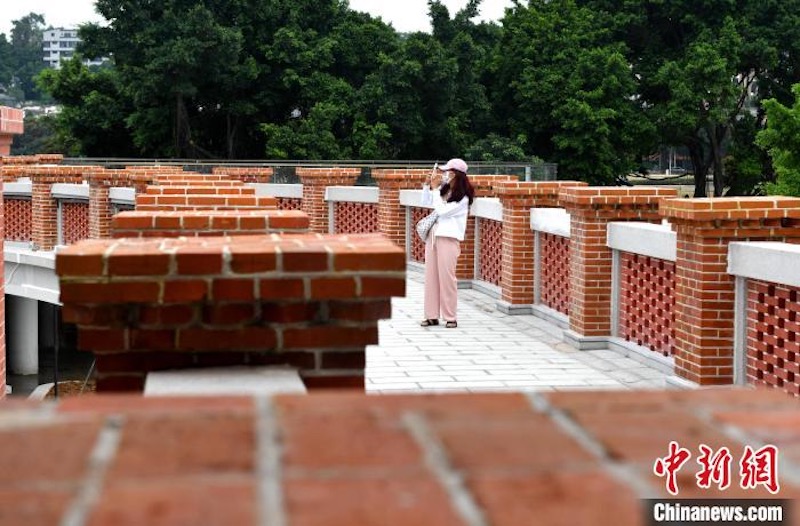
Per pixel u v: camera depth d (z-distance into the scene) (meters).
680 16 46.47
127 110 45.97
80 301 3.53
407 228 18.30
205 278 3.56
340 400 1.81
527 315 13.16
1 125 8.65
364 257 3.61
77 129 46.03
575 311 11.02
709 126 44.62
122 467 1.41
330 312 3.67
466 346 10.96
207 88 44.84
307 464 1.43
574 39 45.66
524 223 13.19
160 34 41.88
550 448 1.50
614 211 10.69
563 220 12.18
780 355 7.68
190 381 3.42
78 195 20.98
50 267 20.48
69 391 22.58
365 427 1.62
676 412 1.70
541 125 45.53
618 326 10.79
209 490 1.32
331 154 42.53
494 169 28.91
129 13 42.25
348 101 44.56
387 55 45.19
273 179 24.14
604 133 43.41
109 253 3.54
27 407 1.76
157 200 7.67
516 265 13.23
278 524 1.21
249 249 3.65
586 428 1.60
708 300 8.23
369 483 1.35
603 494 1.30
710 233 8.17
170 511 1.25
